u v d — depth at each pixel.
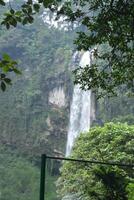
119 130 18.47
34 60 66.94
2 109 62.34
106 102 48.81
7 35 68.19
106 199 5.57
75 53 61.25
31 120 62.25
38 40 69.00
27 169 58.22
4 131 61.59
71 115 57.16
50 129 61.28
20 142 61.34
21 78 65.62
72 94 59.41
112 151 17.36
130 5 8.45
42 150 60.25
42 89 63.81
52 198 44.06
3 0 4.50
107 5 8.78
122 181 5.59
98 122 51.53
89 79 10.00
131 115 44.34
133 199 5.43
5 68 3.82
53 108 62.34
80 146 19.27
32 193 55.06
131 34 8.85
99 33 9.02
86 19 9.08
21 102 63.41
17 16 4.74
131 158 16.66
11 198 54.31
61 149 59.78
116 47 9.84
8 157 59.72
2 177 56.75
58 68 63.34
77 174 16.41
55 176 46.09
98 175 5.66
